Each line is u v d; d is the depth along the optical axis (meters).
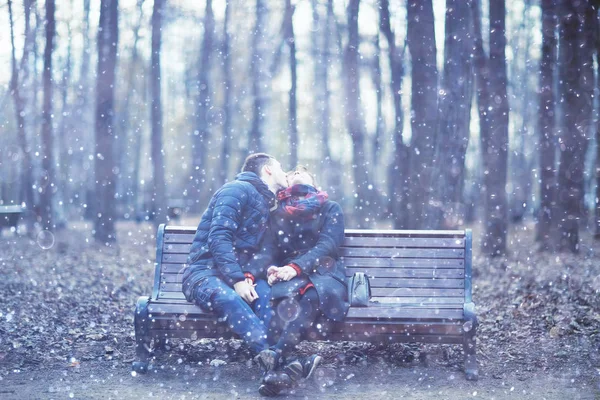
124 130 28.17
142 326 4.65
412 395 4.14
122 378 4.54
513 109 26.11
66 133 26.89
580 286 8.27
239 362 5.01
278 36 24.62
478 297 8.34
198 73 25.78
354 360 5.05
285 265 4.79
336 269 4.75
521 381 4.51
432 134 11.39
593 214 17.36
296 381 4.15
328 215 4.96
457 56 10.60
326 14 25.16
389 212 25.92
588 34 13.06
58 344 5.48
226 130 24.95
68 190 28.48
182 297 4.91
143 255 13.97
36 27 20.44
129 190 31.31
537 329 6.05
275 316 4.46
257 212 4.93
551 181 13.99
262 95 25.56
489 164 13.45
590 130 13.41
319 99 27.58
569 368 4.83
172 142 34.16
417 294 4.97
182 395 4.12
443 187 10.54
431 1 11.48
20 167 24.92
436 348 5.42
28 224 19.09
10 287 8.41
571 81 13.25
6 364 4.85
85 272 10.73
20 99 21.14
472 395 4.16
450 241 5.09
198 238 4.92
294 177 5.18
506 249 13.36
